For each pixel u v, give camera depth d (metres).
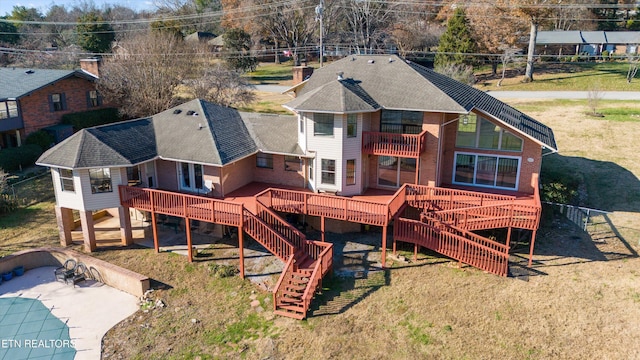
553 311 17.44
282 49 80.19
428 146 23.44
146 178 24.97
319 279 19.08
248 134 26.52
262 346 16.27
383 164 24.98
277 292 18.22
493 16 56.31
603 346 15.53
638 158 33.19
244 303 18.80
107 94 41.38
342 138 23.00
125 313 18.61
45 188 31.14
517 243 22.58
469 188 24.91
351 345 16.06
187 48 46.72
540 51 71.94
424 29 70.19
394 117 24.02
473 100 24.64
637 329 16.27
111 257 22.53
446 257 21.72
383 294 18.95
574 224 24.73
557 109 44.72
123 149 23.23
